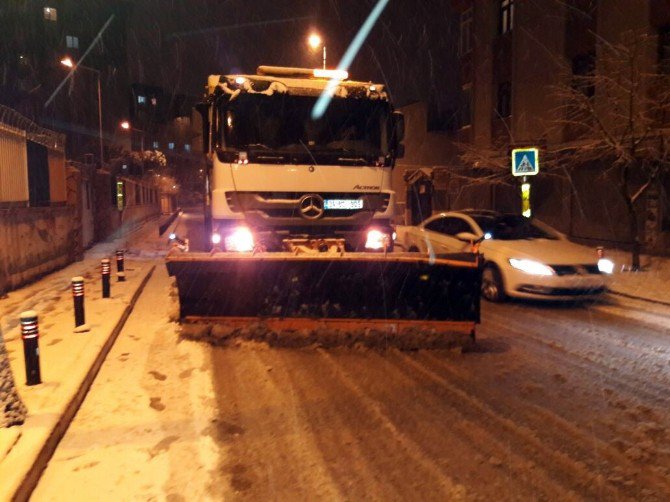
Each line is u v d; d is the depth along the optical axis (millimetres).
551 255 9617
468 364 6344
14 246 10711
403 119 8711
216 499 3531
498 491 3629
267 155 7969
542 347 7078
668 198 15773
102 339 6770
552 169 19781
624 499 3543
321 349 6801
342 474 3842
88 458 4051
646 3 15820
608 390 5496
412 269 6852
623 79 14008
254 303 7027
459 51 29078
